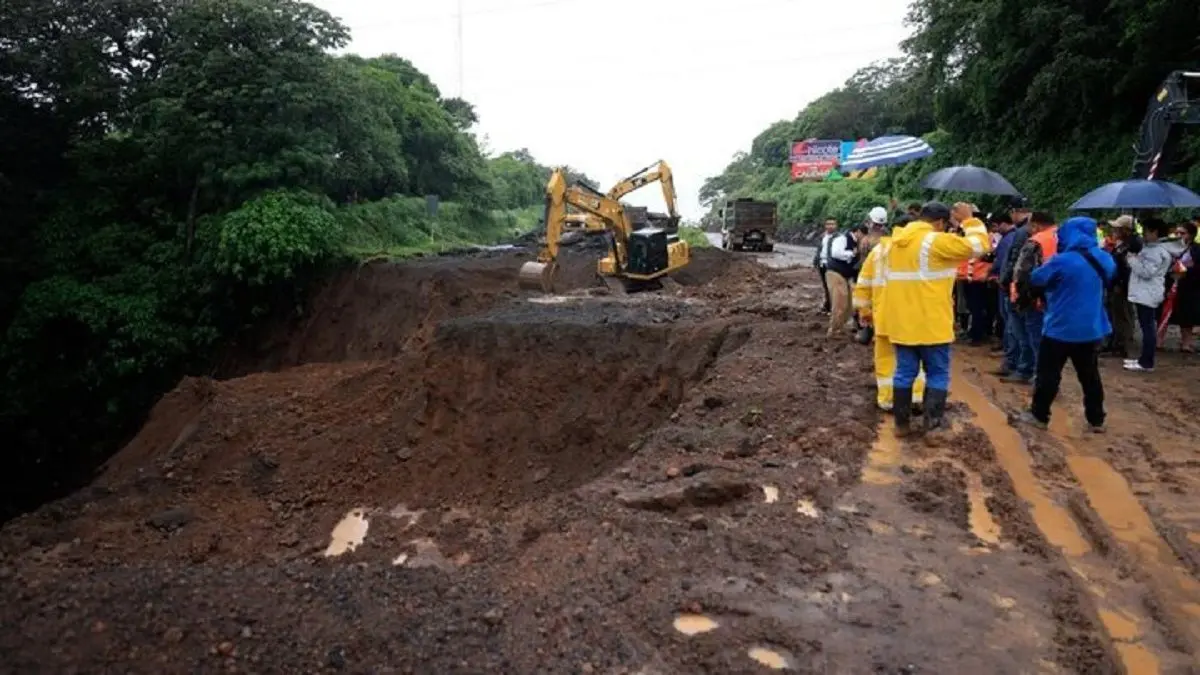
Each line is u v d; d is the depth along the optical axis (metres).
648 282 20.34
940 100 31.66
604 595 5.01
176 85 22.12
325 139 23.81
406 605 5.08
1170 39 21.12
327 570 5.88
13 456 21.91
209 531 10.56
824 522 5.97
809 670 4.19
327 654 4.60
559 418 13.68
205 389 16.64
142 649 4.86
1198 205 9.62
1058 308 7.68
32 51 22.25
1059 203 25.14
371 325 20.80
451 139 37.38
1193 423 8.12
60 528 10.52
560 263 26.30
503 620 4.77
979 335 12.01
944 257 7.28
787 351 11.13
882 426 7.96
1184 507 6.20
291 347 21.91
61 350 21.48
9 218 21.83
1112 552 5.48
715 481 6.46
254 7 22.36
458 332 14.99
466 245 30.38
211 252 21.09
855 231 11.72
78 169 23.14
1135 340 12.41
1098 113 25.14
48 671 4.72
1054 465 6.98
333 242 22.23
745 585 5.07
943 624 4.63
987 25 26.86
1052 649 4.39
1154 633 4.61
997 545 5.64
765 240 40.19
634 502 6.36
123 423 21.30
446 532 7.06
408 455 13.63
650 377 13.49
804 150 64.88
